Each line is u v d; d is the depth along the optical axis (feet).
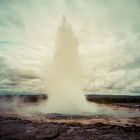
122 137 30.83
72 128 36.27
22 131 33.63
